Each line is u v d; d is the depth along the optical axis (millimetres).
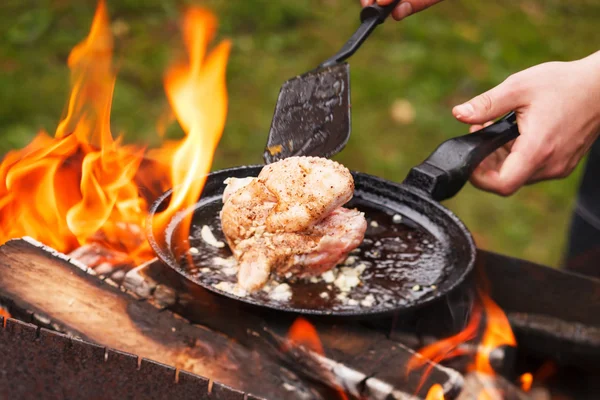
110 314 1521
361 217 1709
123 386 1177
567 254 2762
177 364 1437
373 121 4125
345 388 1441
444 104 4320
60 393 1150
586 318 1818
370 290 1649
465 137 1913
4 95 3961
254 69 4453
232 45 4641
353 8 5164
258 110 4129
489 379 1604
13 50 4355
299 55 4625
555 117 1926
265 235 1663
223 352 1480
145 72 4293
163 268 1642
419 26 4961
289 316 1539
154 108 4016
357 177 1991
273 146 1809
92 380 1180
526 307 1848
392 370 1450
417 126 4117
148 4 4930
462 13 5227
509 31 5027
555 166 2059
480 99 1907
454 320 1665
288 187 1675
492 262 1913
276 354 1504
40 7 4723
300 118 1872
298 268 1644
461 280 1613
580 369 1907
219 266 1685
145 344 1467
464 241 1773
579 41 5027
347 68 1996
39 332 1237
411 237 1839
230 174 1958
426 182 1859
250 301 1479
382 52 4719
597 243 2637
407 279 1692
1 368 1176
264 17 4922
